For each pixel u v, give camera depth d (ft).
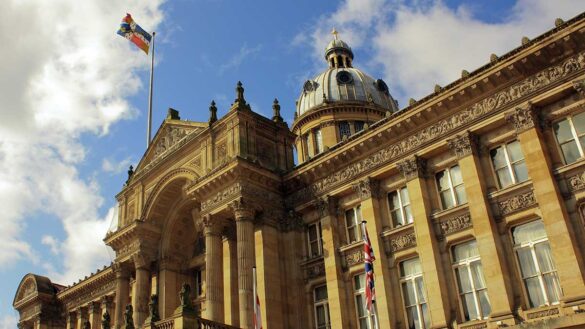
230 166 112.68
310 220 116.78
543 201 82.33
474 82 92.99
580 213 80.84
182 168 131.23
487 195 90.43
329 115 205.57
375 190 106.01
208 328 94.58
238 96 123.65
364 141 106.93
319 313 109.50
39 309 192.34
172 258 138.82
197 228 136.46
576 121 85.25
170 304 133.28
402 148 102.58
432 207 97.96
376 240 101.50
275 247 113.60
